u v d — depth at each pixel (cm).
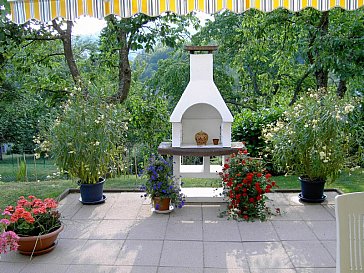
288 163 554
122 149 598
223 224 465
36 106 1452
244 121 765
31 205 402
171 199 506
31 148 1608
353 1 345
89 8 340
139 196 593
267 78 1311
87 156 529
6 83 1375
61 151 527
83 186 546
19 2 342
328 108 520
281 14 920
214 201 550
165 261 365
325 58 800
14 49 912
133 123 889
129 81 934
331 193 595
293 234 430
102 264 360
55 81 1034
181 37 1021
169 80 1451
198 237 425
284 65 1077
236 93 1595
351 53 801
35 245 372
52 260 370
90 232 443
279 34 981
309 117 520
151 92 1464
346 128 523
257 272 341
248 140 758
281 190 609
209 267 352
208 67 543
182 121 596
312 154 525
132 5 340
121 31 905
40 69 1131
